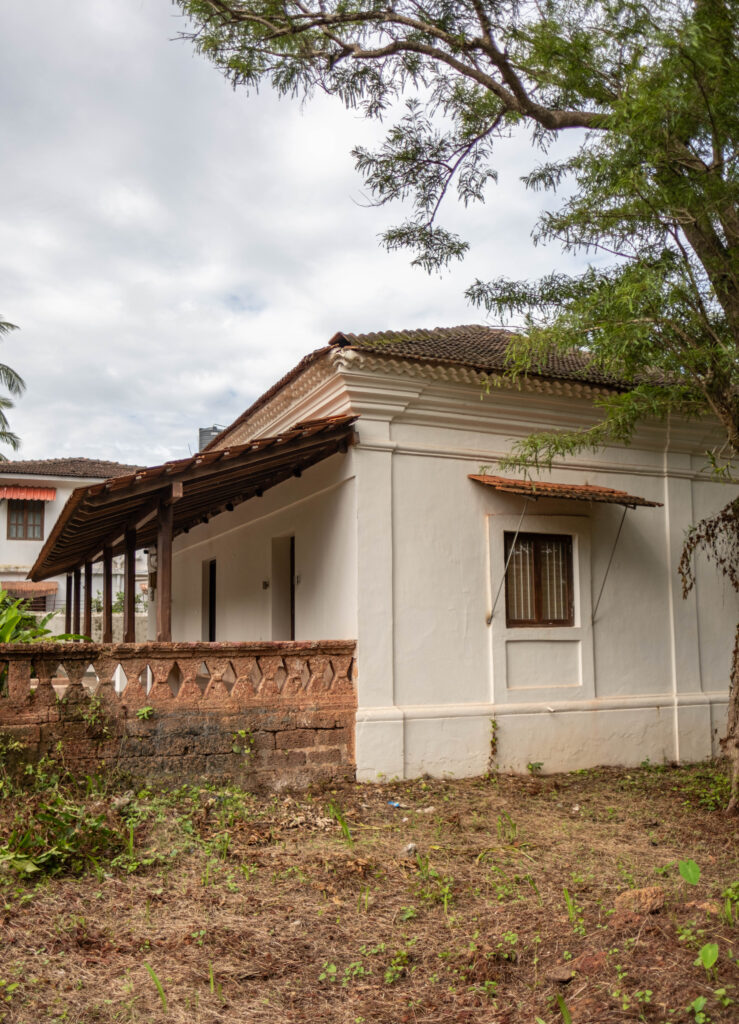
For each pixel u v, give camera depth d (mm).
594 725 9617
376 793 7902
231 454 7895
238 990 4266
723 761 10203
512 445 9422
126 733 7328
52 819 5801
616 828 7078
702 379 7516
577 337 7281
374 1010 4102
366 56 8203
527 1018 4000
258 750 7832
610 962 4402
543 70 8172
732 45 6934
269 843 6438
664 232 7602
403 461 8945
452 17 8164
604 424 8453
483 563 9281
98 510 8078
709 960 3990
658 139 7090
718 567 10945
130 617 10695
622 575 10156
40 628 10742
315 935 4891
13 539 30188
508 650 9305
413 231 9500
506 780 8688
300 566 10336
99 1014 3967
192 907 5195
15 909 4938
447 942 4832
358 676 8359
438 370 8695
